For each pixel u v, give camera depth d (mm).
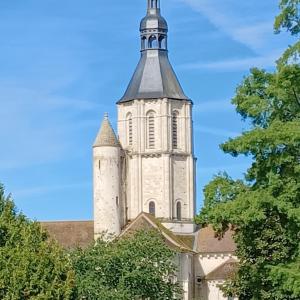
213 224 44750
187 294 116188
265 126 45000
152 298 68875
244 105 44625
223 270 122000
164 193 128125
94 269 65250
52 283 52812
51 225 128625
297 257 44031
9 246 54594
